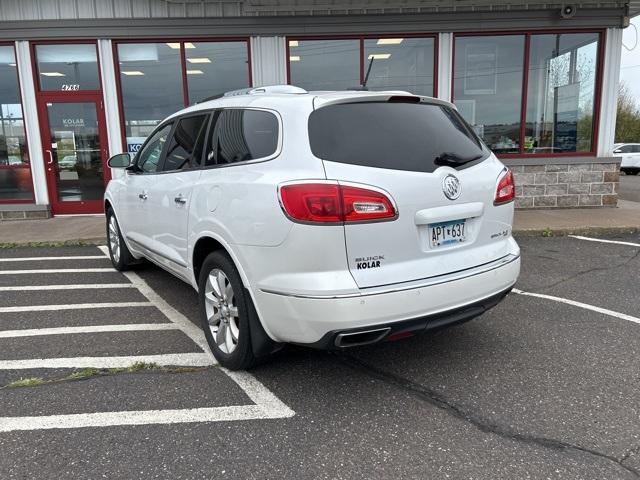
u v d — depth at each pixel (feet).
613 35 31.99
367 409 9.84
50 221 31.71
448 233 10.25
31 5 30.89
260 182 9.86
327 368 11.57
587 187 33.32
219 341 11.60
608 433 8.96
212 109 12.76
